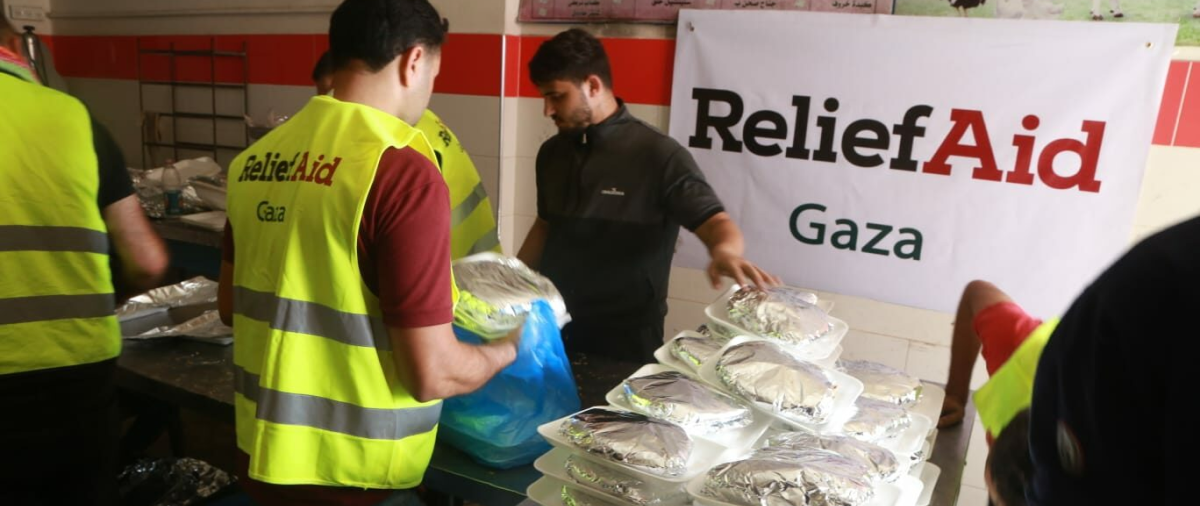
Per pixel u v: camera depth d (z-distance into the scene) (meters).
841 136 2.51
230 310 1.30
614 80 2.80
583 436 1.03
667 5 2.67
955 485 1.17
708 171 2.71
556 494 1.08
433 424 1.16
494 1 2.82
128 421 2.76
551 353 1.29
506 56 2.86
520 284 1.32
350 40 1.07
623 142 2.06
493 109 2.90
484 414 1.22
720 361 1.17
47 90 1.31
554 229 2.20
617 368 1.64
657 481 1.00
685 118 2.71
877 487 0.98
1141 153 2.19
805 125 2.54
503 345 1.18
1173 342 0.52
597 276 2.13
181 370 1.54
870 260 2.56
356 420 1.08
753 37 2.55
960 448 1.29
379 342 1.07
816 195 2.58
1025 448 0.79
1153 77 2.14
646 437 1.02
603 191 2.08
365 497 1.15
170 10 3.60
